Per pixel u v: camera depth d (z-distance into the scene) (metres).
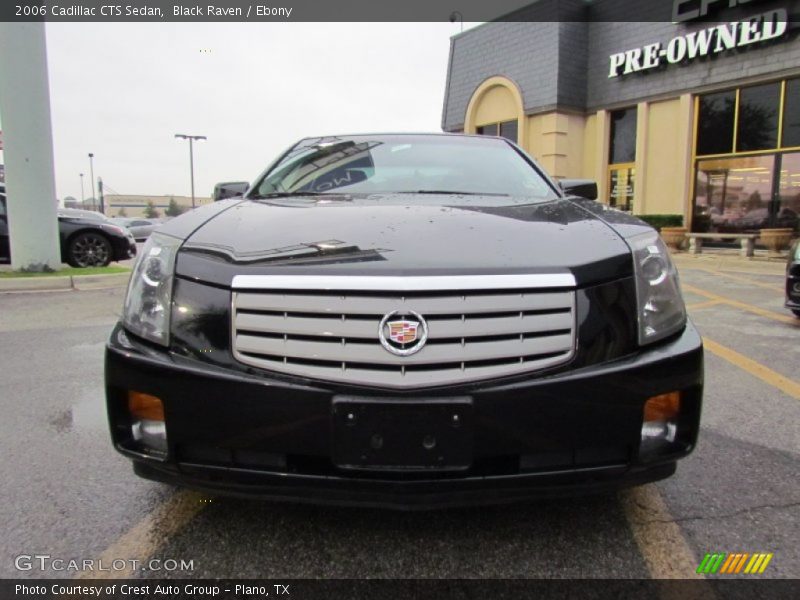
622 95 15.16
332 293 1.75
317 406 1.72
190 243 2.03
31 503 2.31
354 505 1.77
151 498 2.34
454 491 1.74
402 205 2.46
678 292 2.03
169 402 1.80
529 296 1.77
